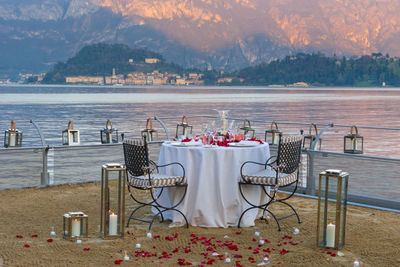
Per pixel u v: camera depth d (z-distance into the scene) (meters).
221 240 4.63
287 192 6.94
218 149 5.03
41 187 7.18
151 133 9.63
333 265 3.92
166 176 5.02
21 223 5.16
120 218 4.67
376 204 6.12
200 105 57.62
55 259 4.00
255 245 4.48
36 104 57.47
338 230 4.29
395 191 5.94
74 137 10.41
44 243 4.45
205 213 5.06
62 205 6.05
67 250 4.25
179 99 79.00
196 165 5.08
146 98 83.50
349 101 77.19
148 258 4.08
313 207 6.05
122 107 51.94
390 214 5.73
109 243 4.48
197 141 5.43
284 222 5.30
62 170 7.52
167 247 4.40
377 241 4.59
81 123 30.28
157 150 8.34
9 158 7.06
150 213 5.73
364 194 6.23
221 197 5.04
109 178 4.68
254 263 3.96
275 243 4.54
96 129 26.16
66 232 4.61
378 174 6.09
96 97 88.44
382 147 20.83
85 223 4.66
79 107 51.31
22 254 4.12
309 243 4.54
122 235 4.66
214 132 5.45
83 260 4.00
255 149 5.26
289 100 79.44
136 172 5.02
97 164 7.83
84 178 7.64
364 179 6.23
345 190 4.35
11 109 46.34
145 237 4.70
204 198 5.05
